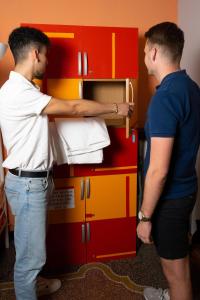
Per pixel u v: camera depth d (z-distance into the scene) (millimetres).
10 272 2105
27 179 1513
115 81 2184
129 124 2070
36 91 1451
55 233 2125
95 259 2250
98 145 1882
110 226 2227
